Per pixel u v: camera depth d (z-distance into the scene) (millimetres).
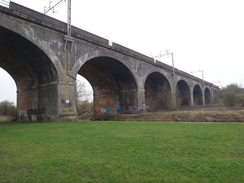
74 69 17500
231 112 20328
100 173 4168
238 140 7117
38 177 4047
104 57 21156
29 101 20625
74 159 5137
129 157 5254
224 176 3924
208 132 8836
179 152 5680
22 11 14797
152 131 9445
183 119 19203
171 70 34719
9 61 19328
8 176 4141
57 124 13609
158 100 35188
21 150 6270
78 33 18391
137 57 25766
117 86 28438
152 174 4066
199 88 51438
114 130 10031
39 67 17828
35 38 14922
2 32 13812
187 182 3666
